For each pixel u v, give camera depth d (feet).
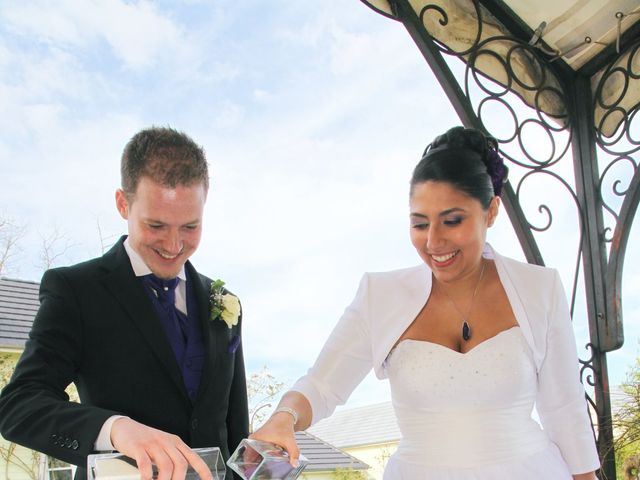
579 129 13.05
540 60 12.67
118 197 6.75
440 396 6.90
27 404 5.71
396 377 7.19
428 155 6.84
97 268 6.73
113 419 5.26
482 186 6.70
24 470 22.84
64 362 6.23
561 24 12.28
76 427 5.34
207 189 6.51
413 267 7.55
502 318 7.17
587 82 13.02
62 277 6.56
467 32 12.17
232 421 7.22
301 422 6.82
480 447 6.81
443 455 6.86
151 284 6.84
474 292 7.25
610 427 12.15
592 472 7.28
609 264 12.37
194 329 6.97
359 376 7.54
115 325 6.48
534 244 12.40
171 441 4.75
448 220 6.59
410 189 6.86
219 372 6.91
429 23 11.89
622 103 12.56
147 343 6.51
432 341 7.18
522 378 6.95
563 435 7.25
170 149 6.18
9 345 24.21
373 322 7.36
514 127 12.29
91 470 4.64
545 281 7.32
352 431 41.86
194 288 7.17
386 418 41.34
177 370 6.56
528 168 12.40
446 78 11.89
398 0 11.57
